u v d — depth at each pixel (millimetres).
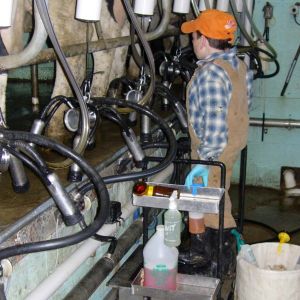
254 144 4383
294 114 4262
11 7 1430
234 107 2275
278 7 4070
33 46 1562
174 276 1820
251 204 4172
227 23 2266
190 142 2477
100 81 2646
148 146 2096
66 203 1464
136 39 2506
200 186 1893
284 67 4176
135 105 1916
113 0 2520
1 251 1288
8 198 1596
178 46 3072
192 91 2264
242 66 2420
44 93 3859
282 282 2076
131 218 2396
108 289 2143
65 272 1680
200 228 2193
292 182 4379
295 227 3779
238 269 2209
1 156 1396
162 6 2518
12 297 1479
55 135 2258
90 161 1955
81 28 2289
